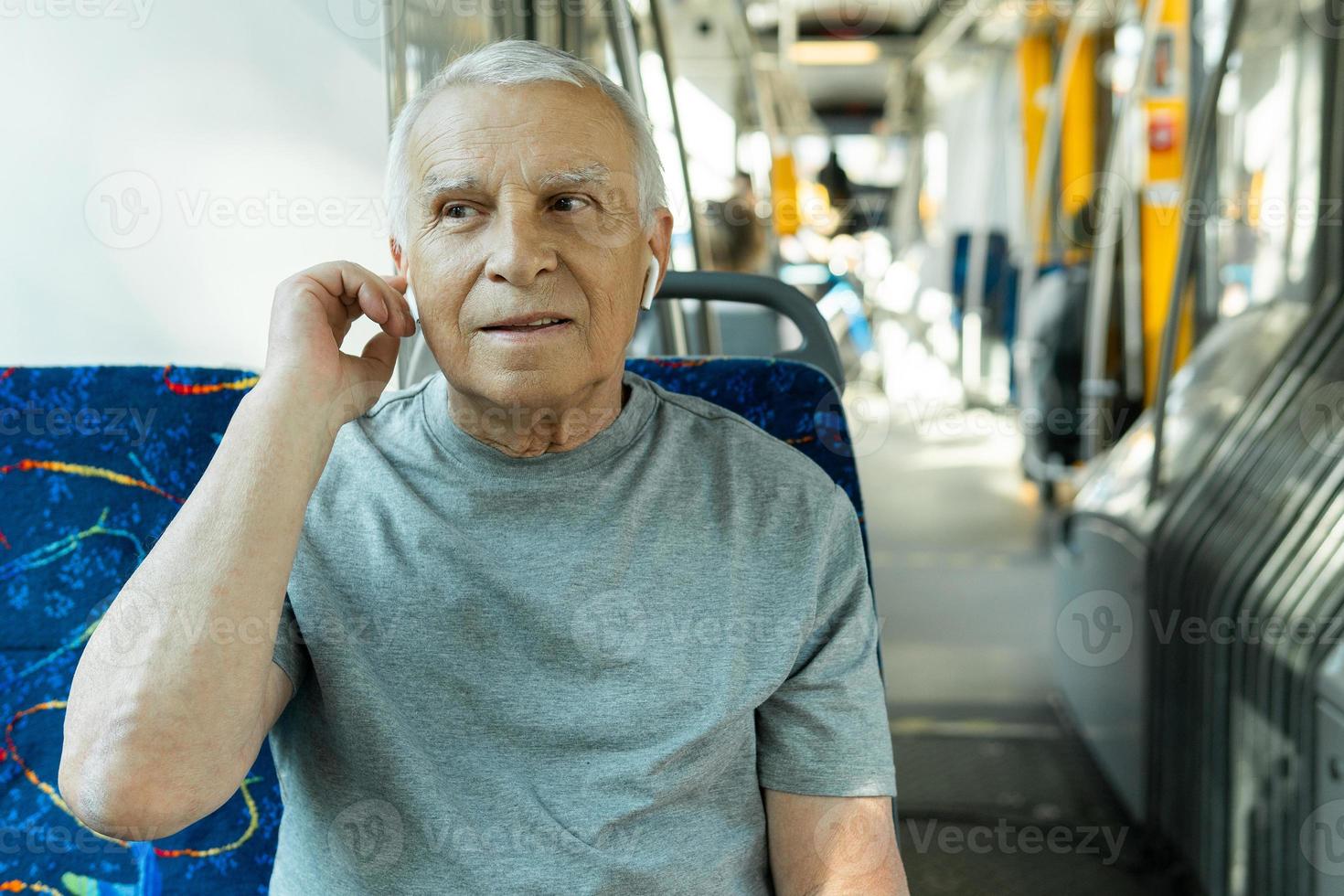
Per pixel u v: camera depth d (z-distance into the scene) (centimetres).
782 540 106
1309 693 166
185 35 145
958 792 251
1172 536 227
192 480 122
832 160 906
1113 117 546
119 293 149
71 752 85
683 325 220
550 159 97
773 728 106
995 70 734
